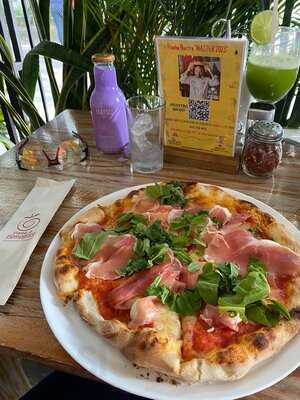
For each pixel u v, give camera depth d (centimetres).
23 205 77
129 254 61
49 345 51
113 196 77
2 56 137
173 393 43
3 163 95
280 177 85
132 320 51
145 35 127
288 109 126
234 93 75
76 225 67
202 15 119
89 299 54
